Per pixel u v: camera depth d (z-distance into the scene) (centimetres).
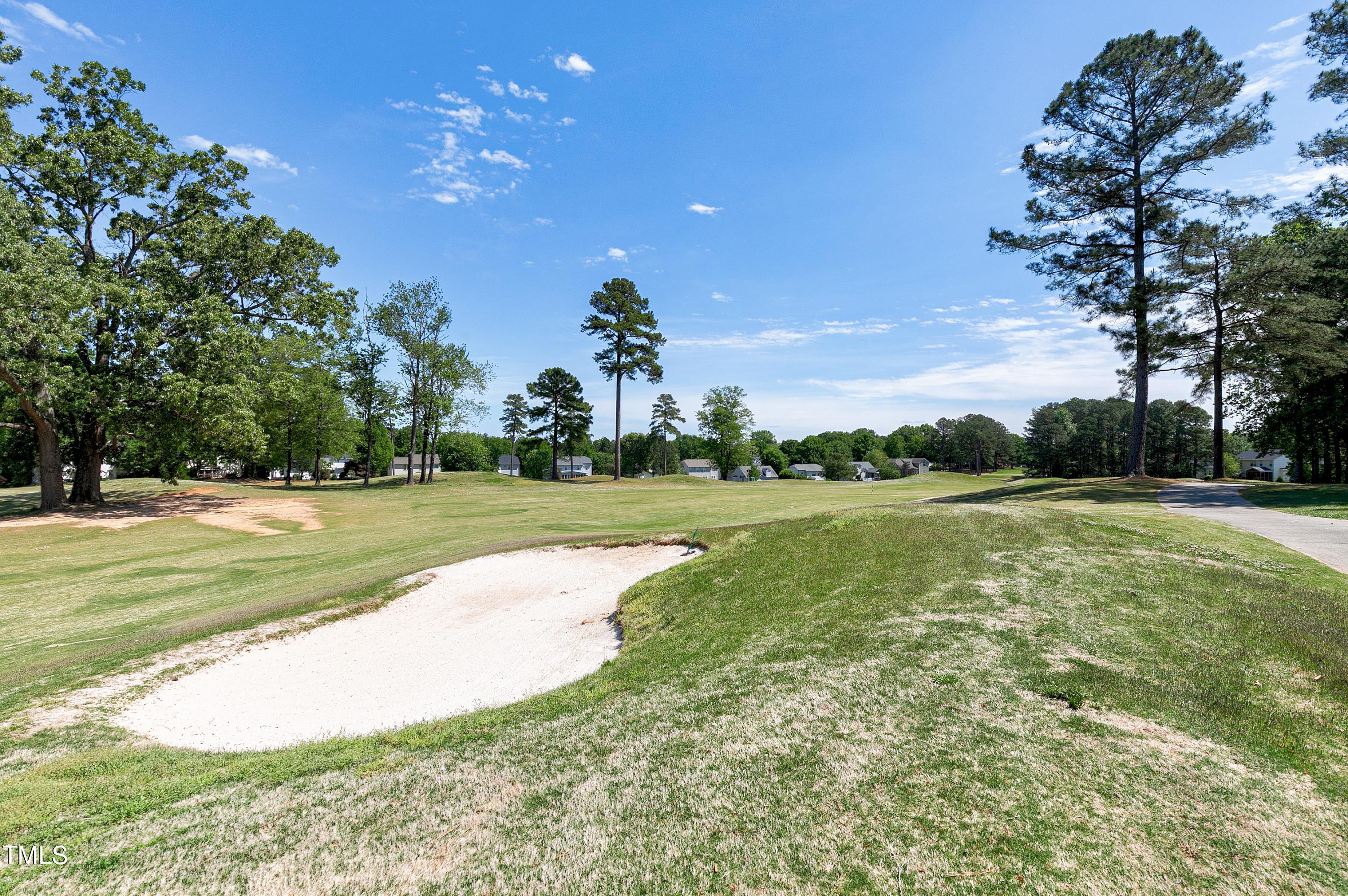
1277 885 287
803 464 11594
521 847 366
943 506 1511
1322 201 2486
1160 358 2511
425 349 4212
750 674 646
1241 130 2122
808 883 312
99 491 2692
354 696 803
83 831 421
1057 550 1006
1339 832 326
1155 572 862
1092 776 388
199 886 349
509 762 493
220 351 2400
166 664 854
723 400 7606
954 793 379
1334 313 2291
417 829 397
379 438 7919
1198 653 582
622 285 4666
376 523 2455
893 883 306
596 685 718
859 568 1005
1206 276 2492
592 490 3859
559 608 1187
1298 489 2002
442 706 756
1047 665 573
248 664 883
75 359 2488
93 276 2253
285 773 511
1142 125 2322
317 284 3016
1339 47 2102
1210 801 357
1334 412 2741
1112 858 312
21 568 1577
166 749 605
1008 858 317
